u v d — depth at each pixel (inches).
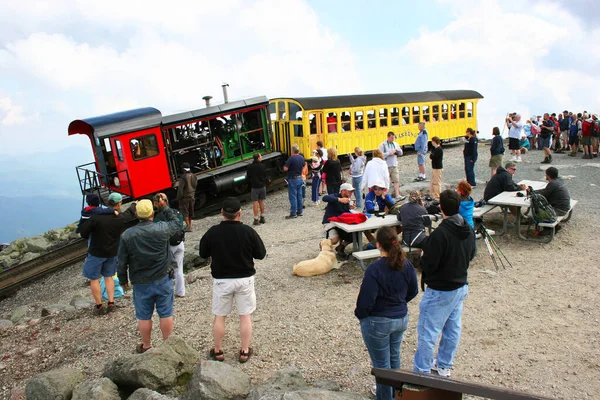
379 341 144.7
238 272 186.1
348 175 685.3
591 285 243.1
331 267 291.3
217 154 585.6
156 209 248.8
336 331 213.3
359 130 735.7
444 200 151.2
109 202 272.1
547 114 703.7
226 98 603.5
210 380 155.9
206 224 497.7
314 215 476.7
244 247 184.9
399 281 142.6
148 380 164.1
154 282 200.2
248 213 535.8
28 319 314.2
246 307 190.1
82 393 158.6
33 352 240.1
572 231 335.3
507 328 204.4
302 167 469.1
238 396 157.5
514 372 170.6
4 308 411.8
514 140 677.3
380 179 386.6
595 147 684.7
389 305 143.0
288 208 533.0
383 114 775.7
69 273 467.8
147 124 509.4
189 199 466.0
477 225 310.5
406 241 261.3
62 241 582.6
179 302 274.1
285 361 191.6
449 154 832.9
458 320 159.0
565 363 173.9
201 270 335.6
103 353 222.7
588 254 289.4
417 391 92.4
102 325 263.0
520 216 341.7
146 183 513.7
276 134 722.2
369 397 161.2
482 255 300.0
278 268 306.7
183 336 224.8
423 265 153.3
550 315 213.9
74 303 311.9
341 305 240.7
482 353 185.6
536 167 627.8
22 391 198.4
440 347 163.0
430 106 846.5
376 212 309.7
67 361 222.4
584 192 470.3
